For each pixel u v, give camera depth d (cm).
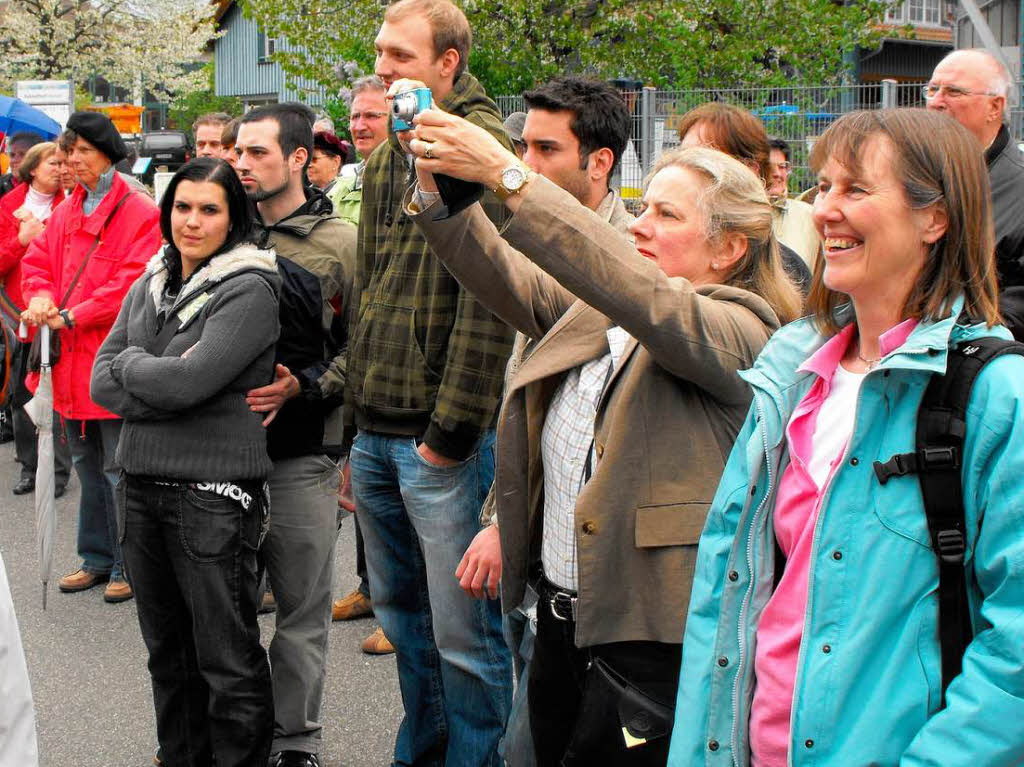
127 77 3375
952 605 150
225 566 299
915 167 157
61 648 462
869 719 152
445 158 196
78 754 372
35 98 1379
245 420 305
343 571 554
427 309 298
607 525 214
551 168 288
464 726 311
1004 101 397
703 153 230
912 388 155
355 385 317
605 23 1483
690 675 177
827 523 159
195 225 306
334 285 351
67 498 687
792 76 1603
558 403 240
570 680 240
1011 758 140
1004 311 344
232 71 4050
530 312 249
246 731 304
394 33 286
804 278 315
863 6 1547
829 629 157
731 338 207
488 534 266
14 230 700
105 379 304
